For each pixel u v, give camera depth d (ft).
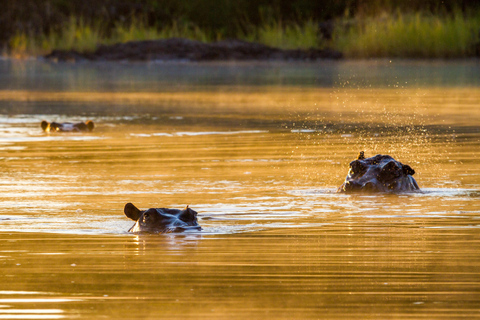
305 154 149.59
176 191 109.50
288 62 533.96
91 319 53.21
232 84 362.33
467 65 465.06
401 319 52.90
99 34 601.21
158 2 647.56
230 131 191.62
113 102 282.97
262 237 79.41
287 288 60.34
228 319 52.85
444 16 581.12
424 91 311.06
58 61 555.69
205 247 74.74
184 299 57.52
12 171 129.90
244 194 107.14
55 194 107.34
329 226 85.30
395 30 539.29
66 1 627.05
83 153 153.58
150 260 69.56
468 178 119.75
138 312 54.49
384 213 92.94
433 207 96.84
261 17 620.90
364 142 167.02
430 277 63.31
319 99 286.25
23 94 320.09
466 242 76.69
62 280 62.90
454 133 180.24
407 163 135.03
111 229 84.28
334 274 64.34
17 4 615.57
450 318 53.11
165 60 555.28
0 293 59.31
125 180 119.85
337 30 579.48
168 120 220.23
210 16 639.35
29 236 80.59
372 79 377.71
